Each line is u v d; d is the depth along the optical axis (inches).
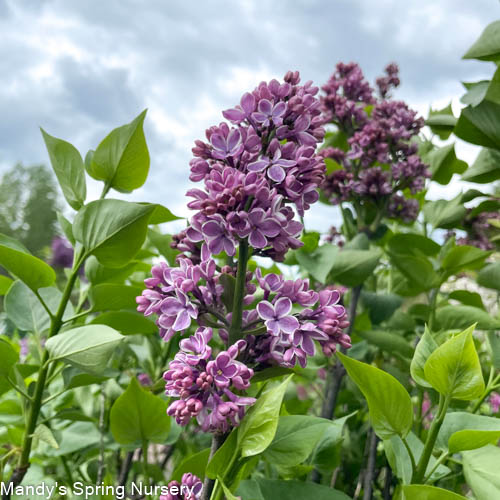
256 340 11.2
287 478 14.8
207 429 10.1
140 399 14.8
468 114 17.8
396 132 21.5
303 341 10.5
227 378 9.9
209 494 10.9
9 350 14.2
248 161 10.9
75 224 14.5
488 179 19.7
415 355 12.5
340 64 24.2
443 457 11.7
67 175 15.9
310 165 10.9
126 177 15.8
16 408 19.1
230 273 11.7
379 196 21.3
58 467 23.0
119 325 17.2
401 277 26.3
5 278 18.2
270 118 11.2
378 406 11.3
